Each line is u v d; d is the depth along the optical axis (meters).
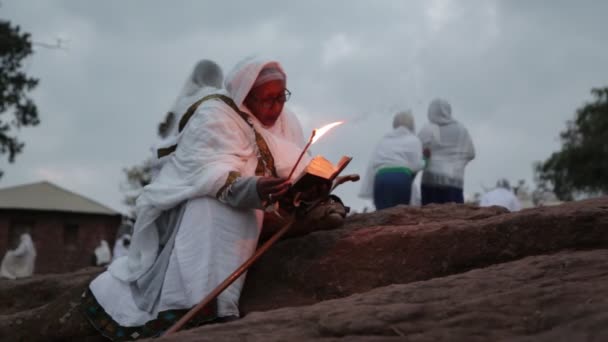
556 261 3.44
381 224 4.92
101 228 34.09
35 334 4.63
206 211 4.20
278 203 4.24
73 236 33.84
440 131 9.99
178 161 4.49
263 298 4.45
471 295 3.14
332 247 4.42
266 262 4.56
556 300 2.81
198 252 4.10
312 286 4.38
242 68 4.52
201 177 4.25
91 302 4.42
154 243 4.42
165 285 4.10
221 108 4.50
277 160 4.60
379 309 2.95
